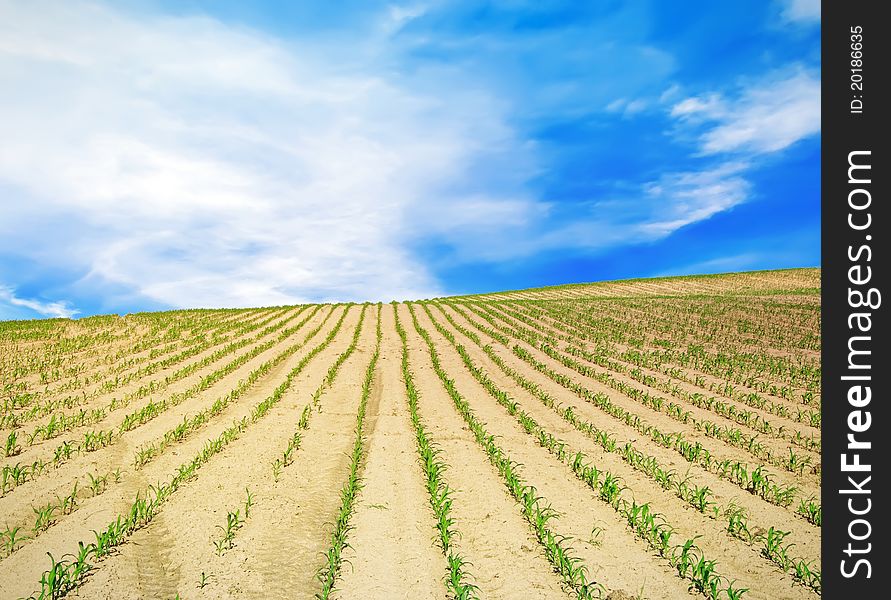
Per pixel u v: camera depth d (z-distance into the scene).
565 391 15.47
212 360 19.33
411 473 8.96
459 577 5.34
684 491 8.07
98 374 15.47
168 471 8.52
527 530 6.86
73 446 9.34
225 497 7.69
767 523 6.95
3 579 5.27
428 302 47.53
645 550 6.29
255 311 37.97
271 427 11.51
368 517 7.22
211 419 11.85
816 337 22.41
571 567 5.79
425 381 17.30
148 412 11.54
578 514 7.31
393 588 5.53
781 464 9.15
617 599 5.29
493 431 11.55
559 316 32.69
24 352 18.14
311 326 31.27
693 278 59.34
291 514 7.27
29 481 7.70
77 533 6.31
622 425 11.93
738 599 5.05
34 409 11.01
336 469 9.19
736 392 14.38
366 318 36.19
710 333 25.06
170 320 29.48
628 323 29.12
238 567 5.84
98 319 28.00
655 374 17.38
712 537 6.61
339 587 5.54
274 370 18.41
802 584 5.56
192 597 5.25
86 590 5.18
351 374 18.17
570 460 9.50
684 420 11.98
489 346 23.52
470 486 8.38
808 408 12.58
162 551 6.07
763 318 27.92
